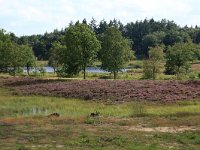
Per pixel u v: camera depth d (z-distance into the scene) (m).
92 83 54.09
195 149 18.62
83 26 70.31
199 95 43.00
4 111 38.19
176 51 84.19
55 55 99.62
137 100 42.31
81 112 36.72
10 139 20.77
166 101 40.91
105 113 34.94
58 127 24.69
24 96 48.75
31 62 101.88
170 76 82.62
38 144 19.56
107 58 75.56
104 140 20.45
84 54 68.69
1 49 88.62
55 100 44.78
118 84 51.88
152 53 79.44
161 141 20.44
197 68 116.88
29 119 28.86
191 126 25.23
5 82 60.56
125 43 77.62
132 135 21.95
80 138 20.98
